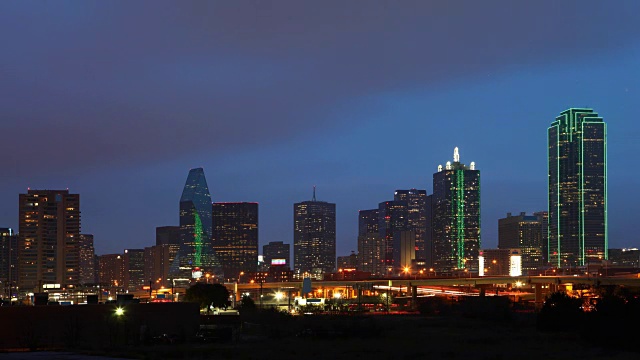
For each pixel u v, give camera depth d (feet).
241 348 327.67
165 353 298.15
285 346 338.95
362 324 445.37
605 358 288.10
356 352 311.06
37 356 280.51
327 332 404.57
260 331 451.12
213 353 301.84
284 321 528.63
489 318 539.29
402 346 339.98
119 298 465.47
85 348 337.31
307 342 366.63
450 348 329.52
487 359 286.25
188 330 446.19
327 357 291.38
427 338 388.37
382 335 408.26
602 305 358.02
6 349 355.97
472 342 362.12
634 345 329.11
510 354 302.86
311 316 577.02
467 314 563.07
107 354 290.15
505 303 564.71
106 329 417.69
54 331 405.80
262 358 284.61
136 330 416.05
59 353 295.69
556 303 441.27
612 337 337.31
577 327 424.46
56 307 409.28
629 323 334.44
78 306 415.85
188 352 303.27
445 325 485.97
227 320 498.28
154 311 441.68
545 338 380.78
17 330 396.16
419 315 624.59
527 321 511.81
